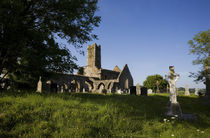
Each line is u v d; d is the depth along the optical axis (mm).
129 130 5090
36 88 15648
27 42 10594
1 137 3938
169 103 8734
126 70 46750
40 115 5352
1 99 6445
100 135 4465
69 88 34875
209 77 15117
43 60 9773
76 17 11297
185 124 6492
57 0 10195
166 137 4660
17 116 5023
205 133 5383
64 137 4145
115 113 6520
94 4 12180
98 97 11789
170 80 9000
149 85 59531
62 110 6016
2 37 9211
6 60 10602
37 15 11109
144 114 7367
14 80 14312
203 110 11109
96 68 47000
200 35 17047
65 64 11242
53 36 12562
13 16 8625
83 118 5484
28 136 4062
